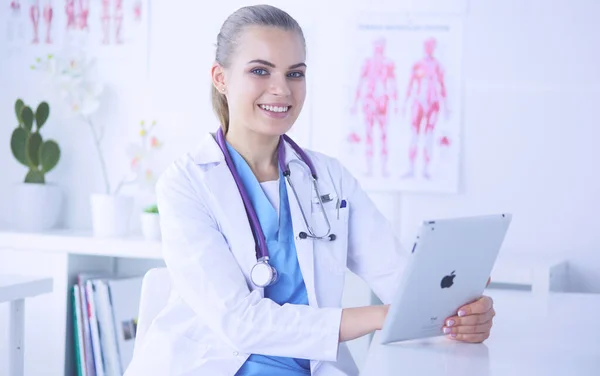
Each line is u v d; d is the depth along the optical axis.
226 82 1.77
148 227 2.67
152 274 1.83
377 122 2.79
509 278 2.36
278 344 1.54
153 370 1.64
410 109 2.77
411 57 2.77
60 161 3.07
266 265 1.64
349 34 2.80
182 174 1.75
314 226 1.79
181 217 1.68
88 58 3.03
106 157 3.03
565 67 2.67
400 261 1.81
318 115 2.85
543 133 2.70
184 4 2.95
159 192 1.76
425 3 2.75
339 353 1.77
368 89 2.80
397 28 2.77
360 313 1.52
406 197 2.81
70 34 3.04
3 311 2.58
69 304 2.69
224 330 1.57
